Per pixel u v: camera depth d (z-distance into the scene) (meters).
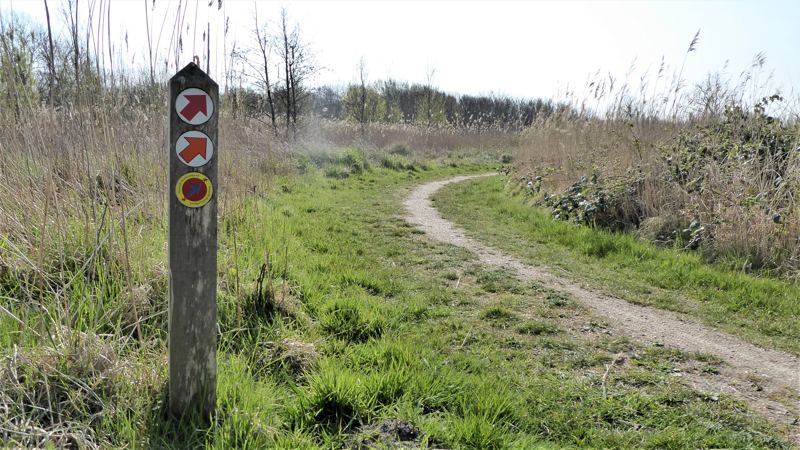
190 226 2.55
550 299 5.80
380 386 3.31
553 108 15.51
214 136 2.54
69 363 2.79
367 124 25.91
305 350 3.75
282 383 3.37
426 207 11.95
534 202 11.87
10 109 4.27
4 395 2.52
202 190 2.54
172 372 2.64
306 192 12.18
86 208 4.04
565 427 3.21
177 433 2.60
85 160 4.23
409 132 26.39
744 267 6.90
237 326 3.91
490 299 5.71
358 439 2.82
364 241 8.13
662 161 9.43
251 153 9.77
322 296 5.10
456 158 25.47
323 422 3.00
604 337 4.78
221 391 2.94
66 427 2.50
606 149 11.50
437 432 2.91
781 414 3.54
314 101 25.48
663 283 6.54
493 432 2.93
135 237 4.32
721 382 3.99
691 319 5.38
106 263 3.82
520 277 6.63
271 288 4.49
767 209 7.42
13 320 3.20
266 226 7.19
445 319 4.99
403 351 3.94
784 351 4.65
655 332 4.98
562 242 8.69
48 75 4.09
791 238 6.91
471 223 10.27
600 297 5.99
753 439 3.20
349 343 4.17
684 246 7.89
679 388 3.84
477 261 7.35
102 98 4.43
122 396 2.73
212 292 2.65
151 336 3.42
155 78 4.66
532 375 3.91
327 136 21.14
